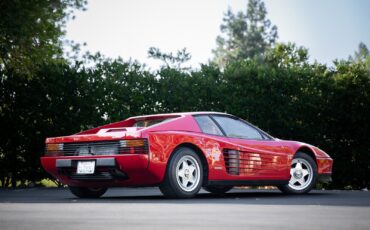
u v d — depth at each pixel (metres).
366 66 11.65
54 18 17.64
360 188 11.37
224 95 11.23
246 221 4.12
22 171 10.98
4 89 10.96
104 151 6.76
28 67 16.58
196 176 6.89
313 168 8.20
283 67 11.81
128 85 11.20
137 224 3.95
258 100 11.29
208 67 11.48
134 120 7.59
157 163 6.54
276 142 7.88
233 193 8.48
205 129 7.19
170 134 6.70
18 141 10.89
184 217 4.43
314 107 11.31
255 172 7.49
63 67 11.05
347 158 11.38
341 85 11.42
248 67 11.48
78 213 4.81
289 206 5.50
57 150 7.19
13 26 14.79
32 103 10.93
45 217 4.46
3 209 5.26
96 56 11.22
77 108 11.02
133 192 9.05
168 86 11.25
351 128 11.38
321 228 3.70
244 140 7.48
